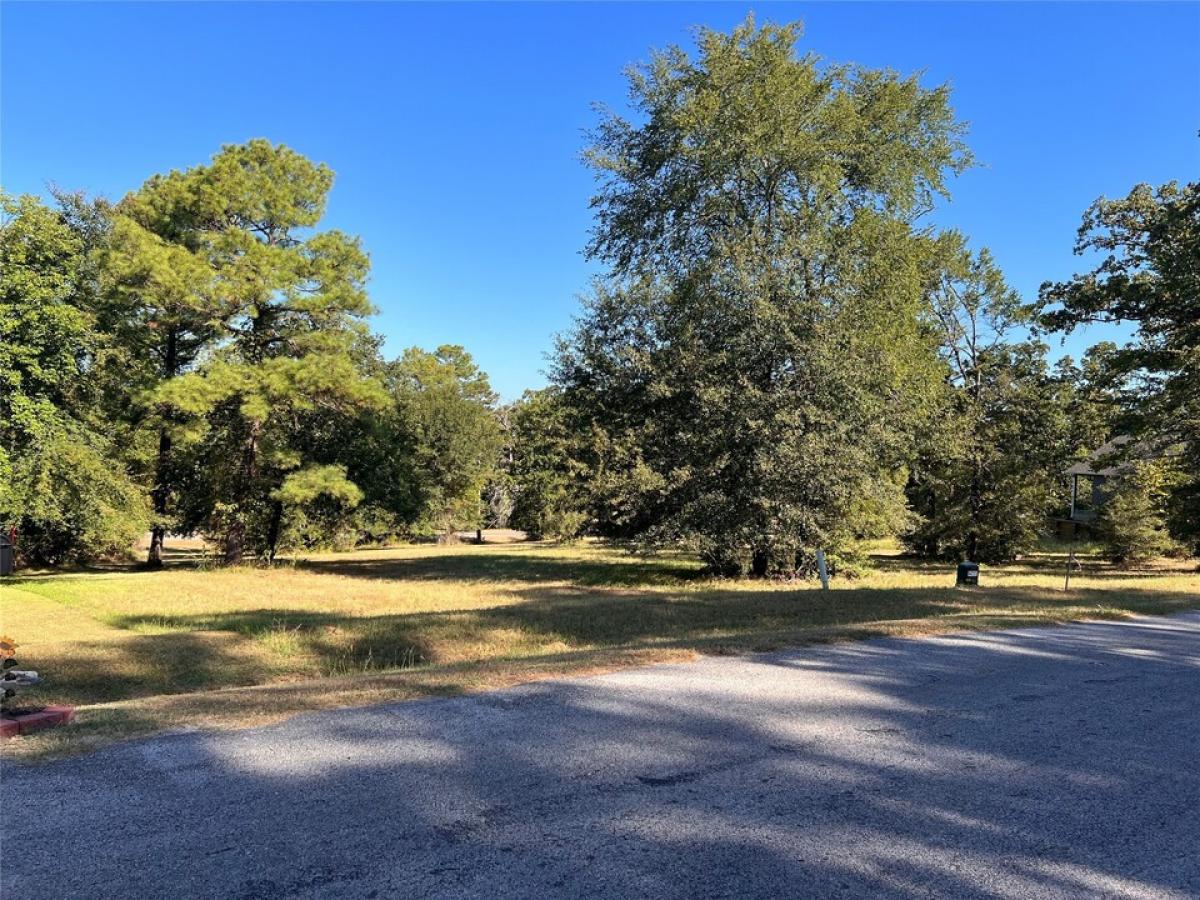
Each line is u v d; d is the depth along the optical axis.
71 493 21.25
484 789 4.23
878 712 5.99
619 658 7.59
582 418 24.81
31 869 3.24
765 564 22.41
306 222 27.62
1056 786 4.55
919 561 36.00
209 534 31.28
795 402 20.45
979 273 35.72
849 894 3.24
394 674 7.22
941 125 23.89
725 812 4.03
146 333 25.83
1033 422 34.53
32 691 8.06
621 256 24.66
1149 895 3.31
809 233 21.30
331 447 30.59
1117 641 9.70
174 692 8.39
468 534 65.88
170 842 3.50
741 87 21.45
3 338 20.12
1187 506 28.19
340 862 3.37
